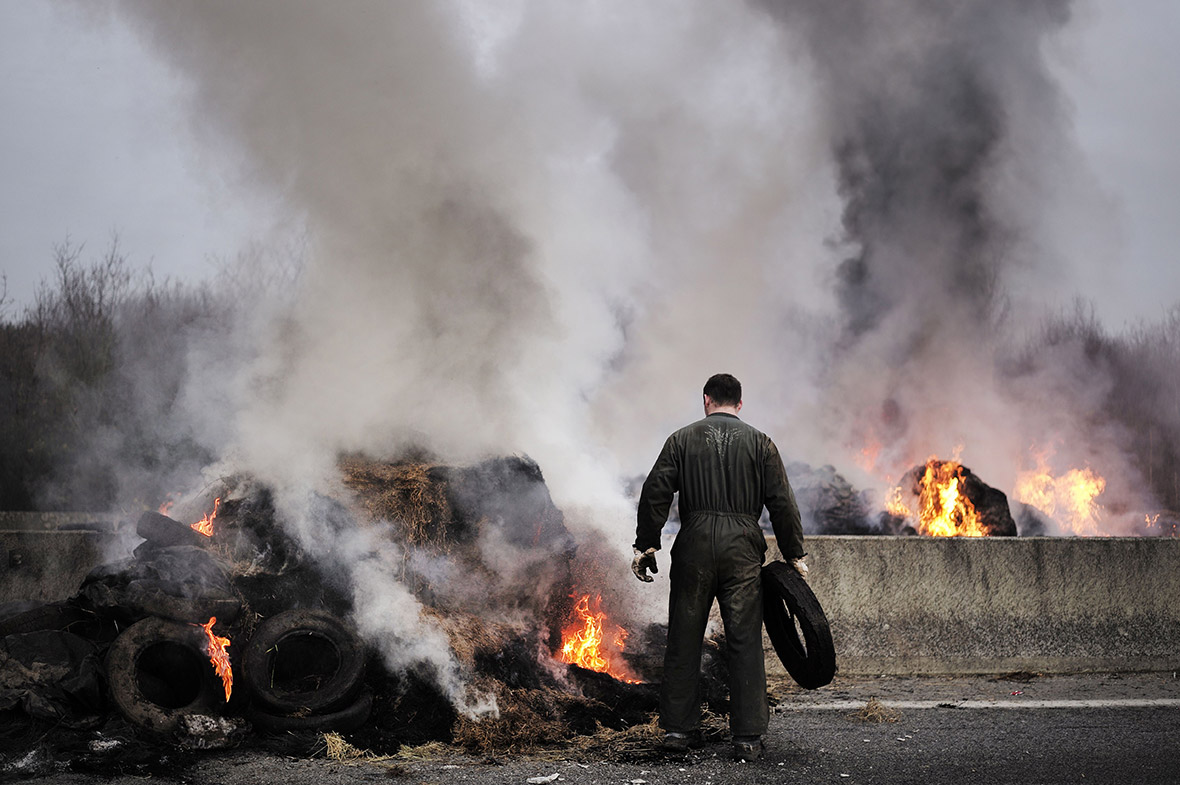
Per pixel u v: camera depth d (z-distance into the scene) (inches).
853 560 266.2
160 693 188.5
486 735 187.9
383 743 185.3
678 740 184.2
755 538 189.0
